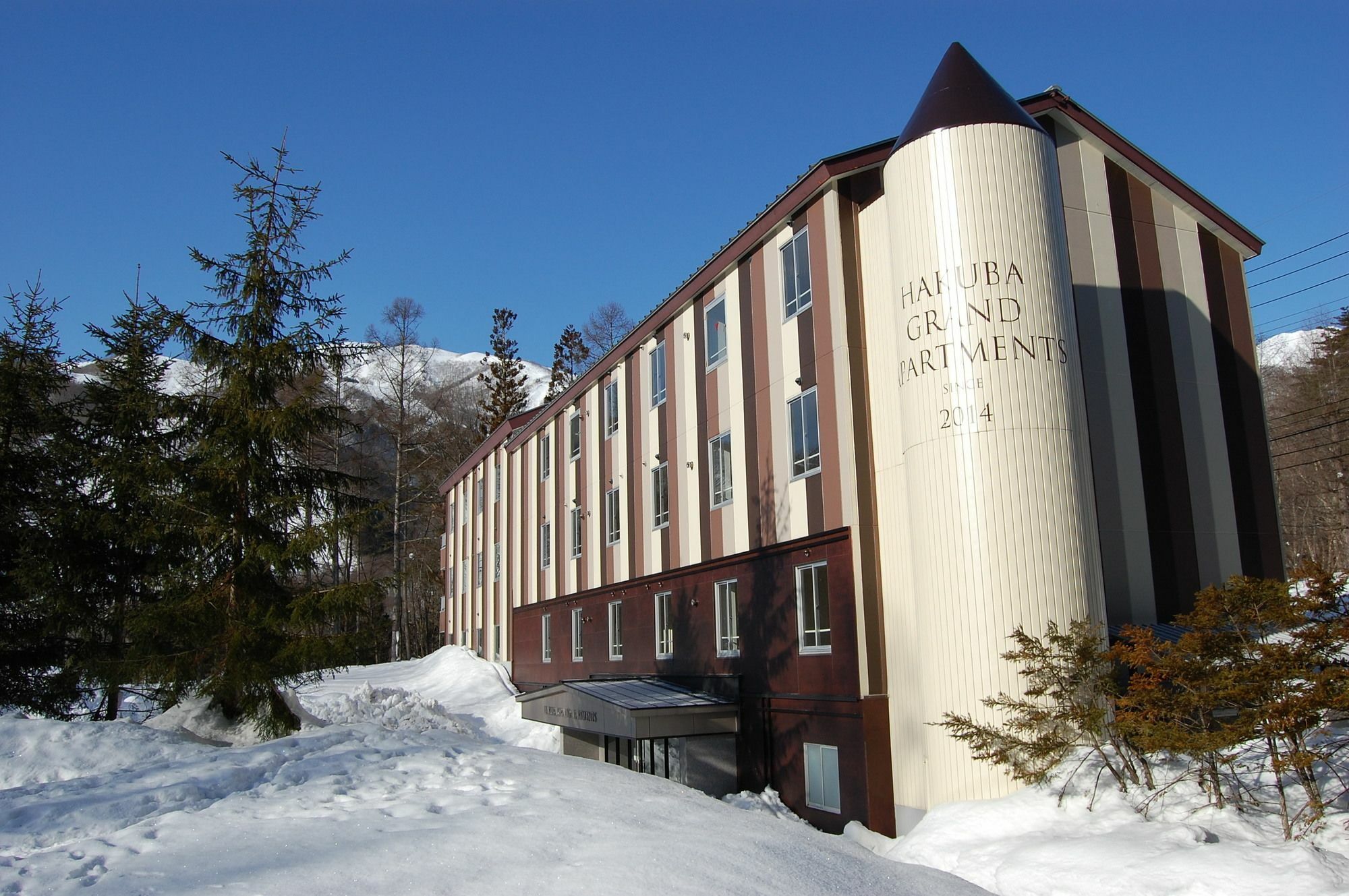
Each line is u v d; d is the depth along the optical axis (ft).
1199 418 56.03
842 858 26.66
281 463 52.90
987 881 28.81
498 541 119.65
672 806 30.45
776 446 57.52
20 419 64.23
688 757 58.75
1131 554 51.80
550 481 99.60
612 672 80.48
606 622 82.64
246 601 48.83
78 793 30.17
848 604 49.16
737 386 62.44
